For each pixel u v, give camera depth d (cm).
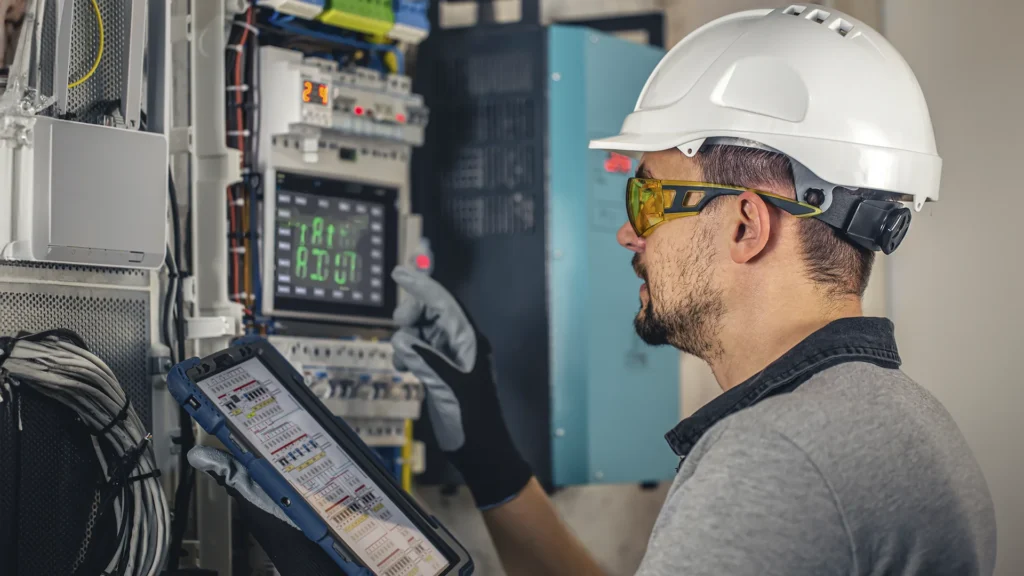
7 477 121
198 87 163
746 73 112
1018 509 215
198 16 164
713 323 111
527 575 186
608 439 216
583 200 211
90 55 137
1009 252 219
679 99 117
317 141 176
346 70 183
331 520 126
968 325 224
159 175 138
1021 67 218
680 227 114
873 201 105
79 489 132
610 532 252
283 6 171
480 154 216
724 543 89
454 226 218
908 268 232
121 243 132
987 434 220
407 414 189
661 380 228
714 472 92
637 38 259
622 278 219
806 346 102
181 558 158
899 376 102
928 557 91
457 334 185
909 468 92
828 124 107
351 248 186
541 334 210
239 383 132
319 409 143
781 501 88
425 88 221
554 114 210
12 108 120
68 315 133
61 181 124
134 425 130
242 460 122
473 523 236
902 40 232
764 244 107
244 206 173
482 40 216
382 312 192
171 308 147
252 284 173
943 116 228
